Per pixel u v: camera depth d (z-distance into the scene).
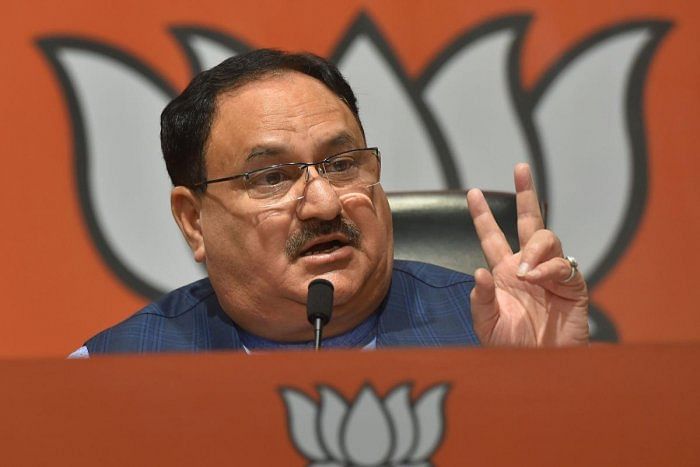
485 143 9.33
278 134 5.61
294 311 5.73
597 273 9.24
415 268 6.40
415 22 9.36
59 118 9.27
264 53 5.88
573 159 9.29
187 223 6.11
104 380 3.07
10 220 9.21
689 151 9.27
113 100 9.31
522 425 3.00
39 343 9.16
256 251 5.64
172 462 3.01
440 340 5.95
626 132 9.27
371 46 9.34
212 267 5.90
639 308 9.21
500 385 3.03
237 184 5.68
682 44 9.27
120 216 9.28
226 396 3.03
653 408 2.99
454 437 3.01
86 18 9.32
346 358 3.04
